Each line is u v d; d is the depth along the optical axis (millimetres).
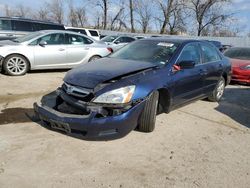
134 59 5590
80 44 10758
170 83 5160
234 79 10500
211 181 3748
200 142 4895
